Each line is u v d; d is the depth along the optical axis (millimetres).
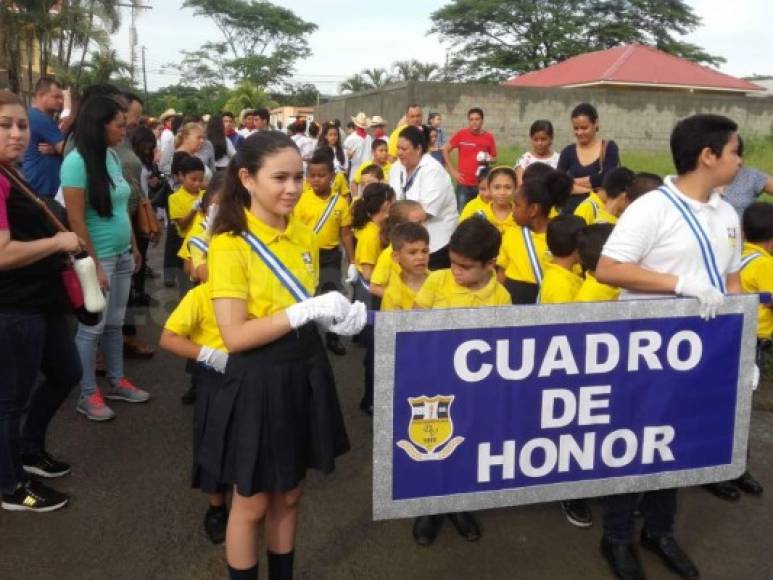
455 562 3129
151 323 6426
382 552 3191
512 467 2570
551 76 30719
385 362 2383
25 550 3146
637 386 2643
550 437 2588
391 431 2432
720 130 2602
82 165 4129
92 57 31594
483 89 20312
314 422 2445
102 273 4086
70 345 3596
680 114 22234
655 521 3082
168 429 4406
